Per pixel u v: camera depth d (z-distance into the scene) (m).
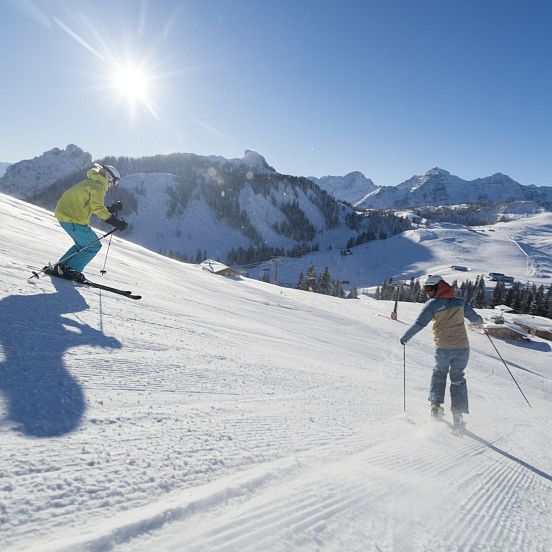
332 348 10.28
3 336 2.89
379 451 2.79
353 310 38.47
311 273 117.94
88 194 5.54
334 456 2.45
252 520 1.49
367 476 2.22
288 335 9.90
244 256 198.00
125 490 1.54
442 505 2.12
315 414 3.35
